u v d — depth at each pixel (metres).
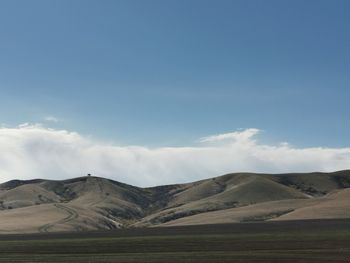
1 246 79.62
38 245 79.19
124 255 59.19
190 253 58.56
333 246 62.56
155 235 100.56
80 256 59.72
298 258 51.00
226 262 49.69
